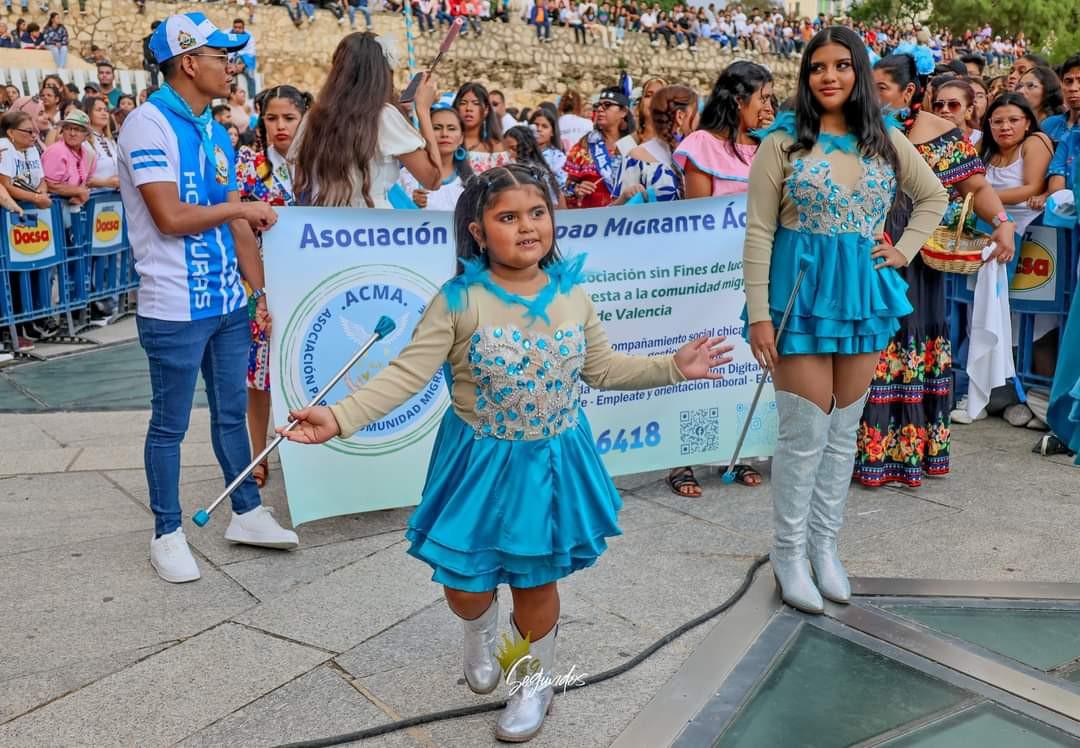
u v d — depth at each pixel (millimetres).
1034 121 5758
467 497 2479
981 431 5445
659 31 32625
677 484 4551
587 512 2572
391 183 4195
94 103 10344
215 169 3689
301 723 2732
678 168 4816
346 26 24609
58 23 20312
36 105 10250
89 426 5801
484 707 2797
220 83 3600
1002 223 4297
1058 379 4141
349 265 4020
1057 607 3375
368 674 2986
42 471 4957
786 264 3209
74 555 3891
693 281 4508
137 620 3342
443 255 4152
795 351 3182
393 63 4152
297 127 4570
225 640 3201
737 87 4418
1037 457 4984
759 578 3611
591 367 2709
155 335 3557
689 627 3254
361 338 4074
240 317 3836
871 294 3156
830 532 3449
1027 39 43781
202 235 3619
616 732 2699
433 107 5055
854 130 3129
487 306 2500
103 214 8805
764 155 3205
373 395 2469
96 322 8938
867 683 2928
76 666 3039
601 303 4379
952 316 5996
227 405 3836
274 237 3898
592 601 3449
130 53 21953
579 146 6418
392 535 4086
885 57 4305
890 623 3258
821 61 3061
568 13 29828
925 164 3311
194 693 2889
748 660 3035
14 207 7504
